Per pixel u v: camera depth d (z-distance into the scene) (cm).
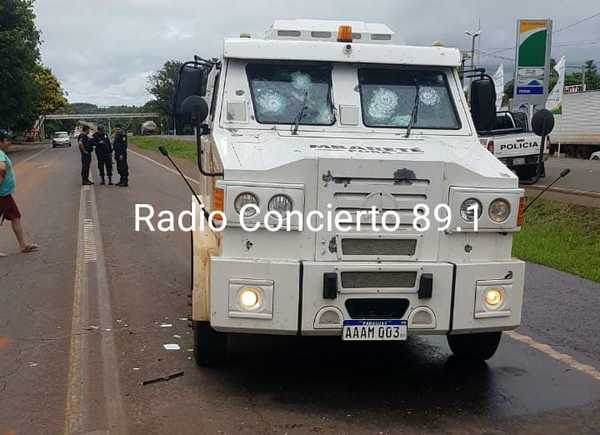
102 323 671
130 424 453
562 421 464
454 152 521
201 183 693
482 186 478
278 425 452
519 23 1680
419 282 469
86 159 2130
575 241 1150
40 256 998
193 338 588
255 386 520
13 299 759
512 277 484
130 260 977
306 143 522
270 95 574
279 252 468
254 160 475
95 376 534
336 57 579
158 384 521
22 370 549
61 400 494
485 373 557
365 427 450
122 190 1978
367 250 472
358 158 466
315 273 459
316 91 579
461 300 474
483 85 614
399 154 488
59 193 1909
